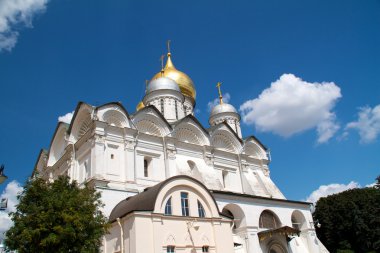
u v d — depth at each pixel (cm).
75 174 3572
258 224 3738
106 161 3322
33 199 2216
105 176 3234
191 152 4112
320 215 5578
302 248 4128
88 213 2189
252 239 3591
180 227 2614
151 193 2647
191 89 5803
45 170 4391
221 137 4628
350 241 5231
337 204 5362
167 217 2573
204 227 2750
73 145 3691
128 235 2447
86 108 3609
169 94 5075
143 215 2452
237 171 4522
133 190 3291
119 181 3306
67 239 2005
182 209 2728
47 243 1931
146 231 2420
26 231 1952
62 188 2350
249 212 3712
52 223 2033
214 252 2716
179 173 3756
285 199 4256
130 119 3666
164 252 2447
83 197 2258
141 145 3684
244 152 4694
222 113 5806
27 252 2020
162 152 3831
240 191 4409
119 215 2708
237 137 4669
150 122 3941
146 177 3594
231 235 2877
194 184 2858
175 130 4044
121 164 3425
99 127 3378
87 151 3456
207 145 4228
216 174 4081
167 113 4928
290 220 4106
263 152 4981
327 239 5450
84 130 3791
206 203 2873
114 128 3503
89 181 3123
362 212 5141
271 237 3781
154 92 5078
